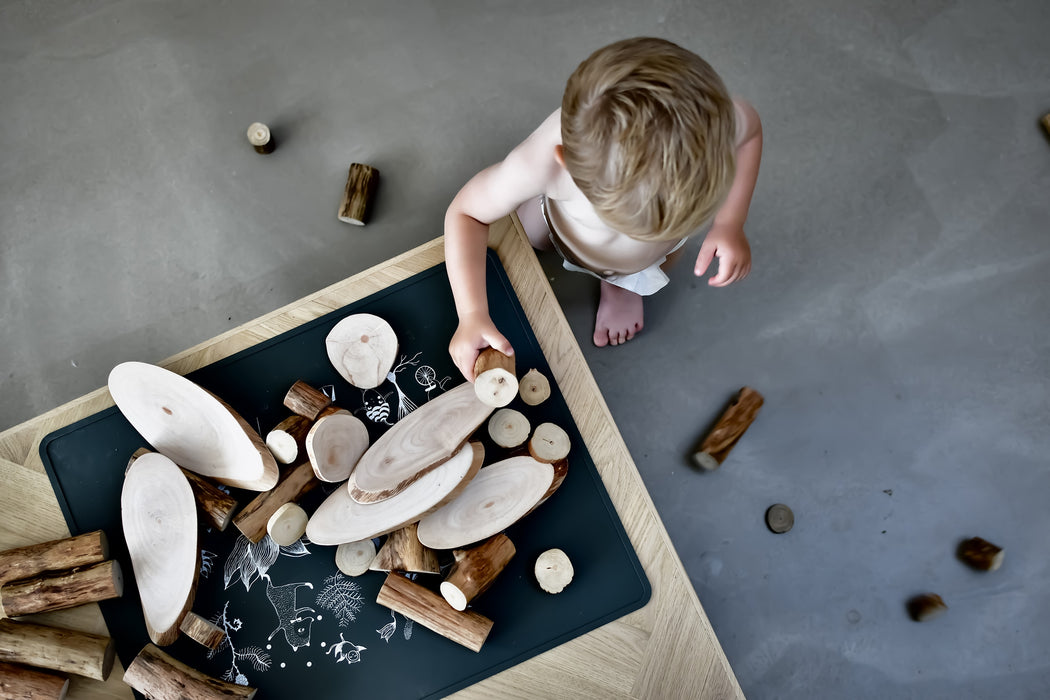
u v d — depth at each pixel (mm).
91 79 1826
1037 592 1597
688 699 1108
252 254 1745
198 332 1709
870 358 1702
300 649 1128
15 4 1855
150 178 1777
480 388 1126
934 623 1587
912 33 1847
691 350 1707
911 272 1738
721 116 827
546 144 1077
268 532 1135
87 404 1204
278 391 1216
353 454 1164
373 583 1148
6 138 1795
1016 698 1557
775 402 1683
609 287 1600
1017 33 1842
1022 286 1728
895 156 1789
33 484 1179
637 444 1666
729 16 1854
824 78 1829
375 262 1741
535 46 1847
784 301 1729
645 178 816
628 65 835
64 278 1731
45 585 1097
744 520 1632
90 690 1114
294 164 1786
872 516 1634
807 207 1770
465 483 1128
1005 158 1787
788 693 1562
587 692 1111
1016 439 1659
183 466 1181
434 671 1121
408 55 1841
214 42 1845
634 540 1156
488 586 1140
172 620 1098
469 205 1185
